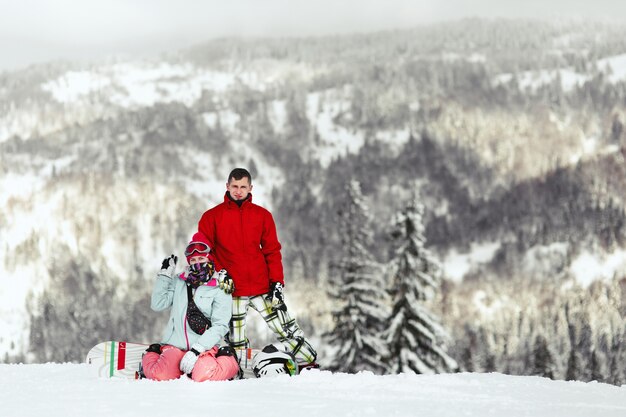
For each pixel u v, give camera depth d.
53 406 6.31
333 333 41.22
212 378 8.67
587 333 173.25
